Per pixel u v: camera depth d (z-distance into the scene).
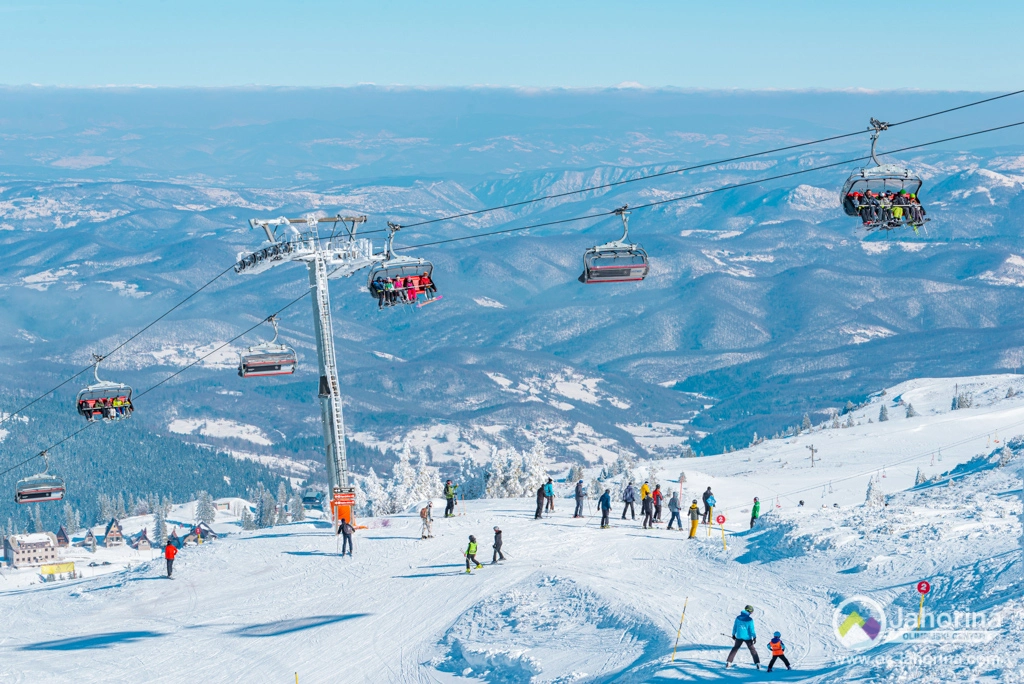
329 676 30.81
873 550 36.22
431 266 40.25
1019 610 24.69
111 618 38.72
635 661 27.81
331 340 50.75
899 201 25.41
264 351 47.91
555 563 41.03
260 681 30.53
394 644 33.31
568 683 27.30
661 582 36.88
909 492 57.38
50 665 32.53
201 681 30.75
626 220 31.84
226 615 37.97
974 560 31.92
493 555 42.50
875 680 21.66
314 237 49.22
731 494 118.31
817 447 179.75
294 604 38.81
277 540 49.25
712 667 25.78
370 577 41.53
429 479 115.56
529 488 110.56
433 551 44.81
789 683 23.34
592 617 33.16
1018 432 170.25
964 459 150.25
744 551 40.44
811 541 38.38
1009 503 41.06
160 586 43.03
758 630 29.33
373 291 40.00
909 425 189.62
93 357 48.41
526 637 32.22
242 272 48.81
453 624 34.56
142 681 30.80
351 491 50.66
